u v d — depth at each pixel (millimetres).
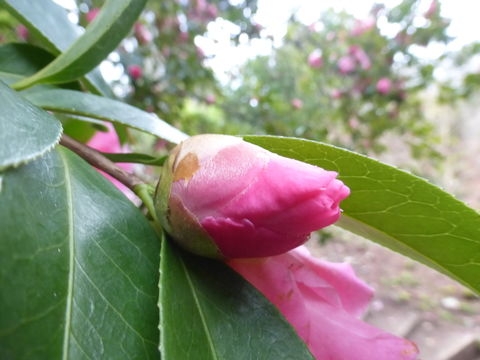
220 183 64
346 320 80
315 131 561
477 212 73
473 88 716
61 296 51
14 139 51
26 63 111
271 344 68
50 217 56
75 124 147
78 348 50
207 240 66
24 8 111
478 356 536
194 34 545
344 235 838
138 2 89
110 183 72
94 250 59
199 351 61
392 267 787
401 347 77
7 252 47
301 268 82
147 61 500
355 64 683
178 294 64
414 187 74
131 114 93
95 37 88
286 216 60
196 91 607
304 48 778
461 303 672
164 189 70
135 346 55
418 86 695
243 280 73
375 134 693
